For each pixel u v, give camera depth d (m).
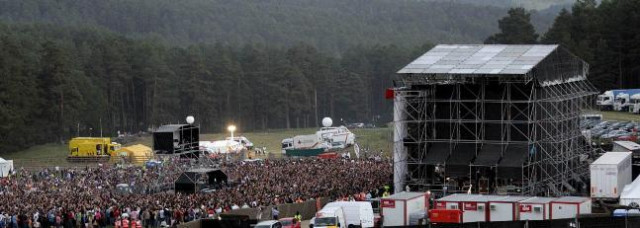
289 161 150.88
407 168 117.81
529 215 87.06
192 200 102.19
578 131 128.25
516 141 114.31
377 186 116.88
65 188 120.12
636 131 166.38
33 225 92.88
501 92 115.62
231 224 88.00
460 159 115.00
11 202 101.81
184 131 163.50
